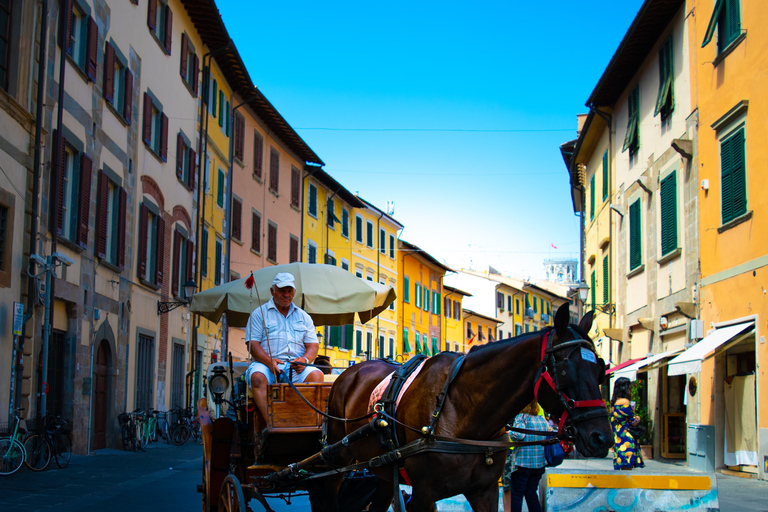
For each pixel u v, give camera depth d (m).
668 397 22.44
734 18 17.38
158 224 25.31
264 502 6.81
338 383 6.83
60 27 17.39
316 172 45.78
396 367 6.66
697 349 17.38
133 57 22.95
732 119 17.47
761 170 16.17
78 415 18.80
